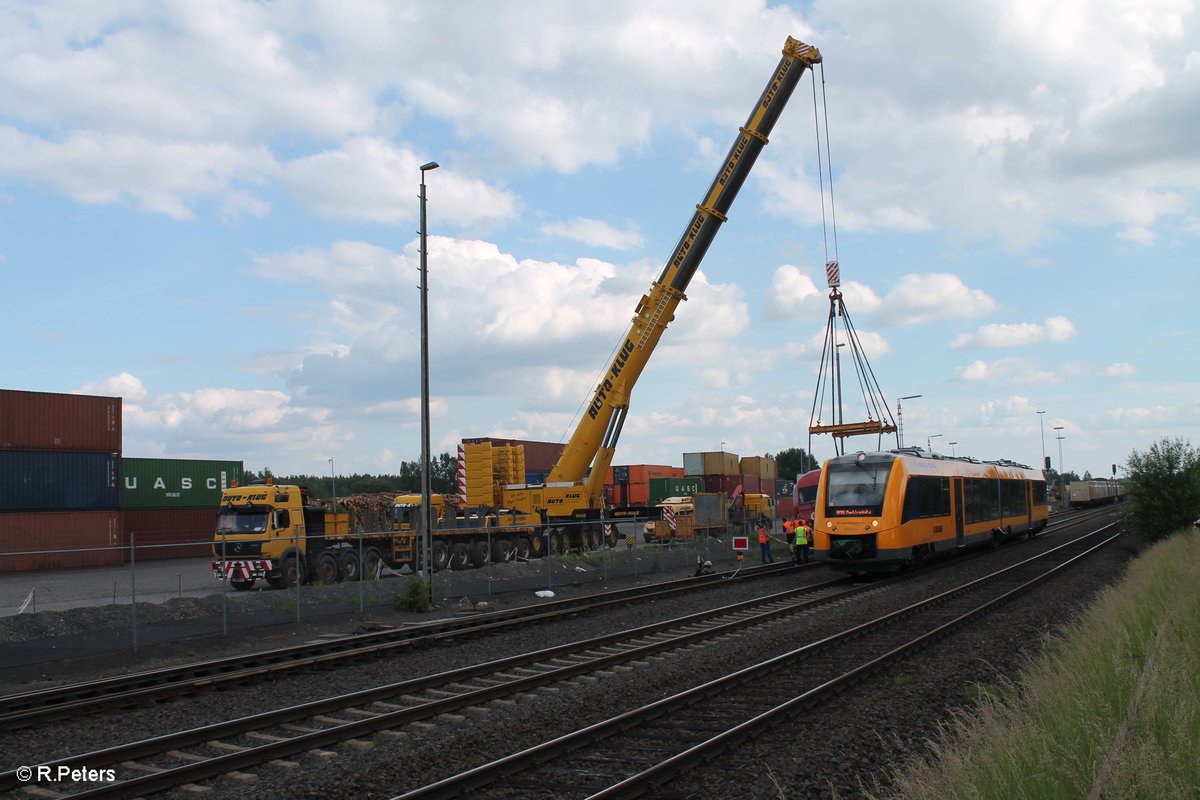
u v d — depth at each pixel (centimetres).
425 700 1180
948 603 2044
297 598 2031
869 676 1259
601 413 3403
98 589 2805
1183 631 1060
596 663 1381
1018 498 3978
